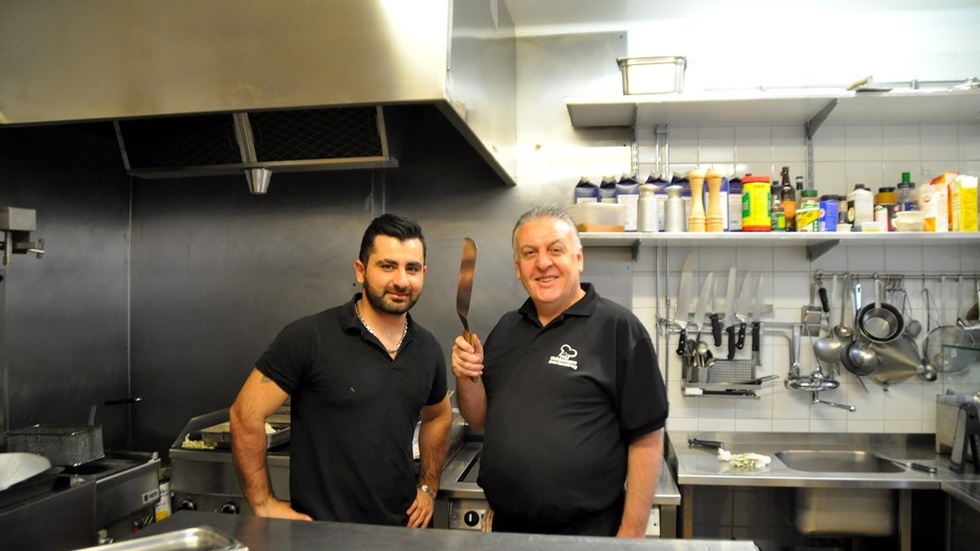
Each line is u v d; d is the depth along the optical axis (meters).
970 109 2.16
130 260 2.62
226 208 2.57
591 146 2.39
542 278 1.48
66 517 1.49
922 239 2.10
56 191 2.25
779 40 2.35
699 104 2.09
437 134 2.43
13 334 2.08
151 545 0.90
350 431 1.56
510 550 0.92
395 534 0.99
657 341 2.37
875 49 2.32
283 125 1.92
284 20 1.29
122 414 2.58
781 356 2.34
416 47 1.25
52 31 1.39
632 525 1.40
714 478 1.89
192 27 1.33
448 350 2.40
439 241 2.42
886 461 2.12
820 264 2.33
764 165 2.35
